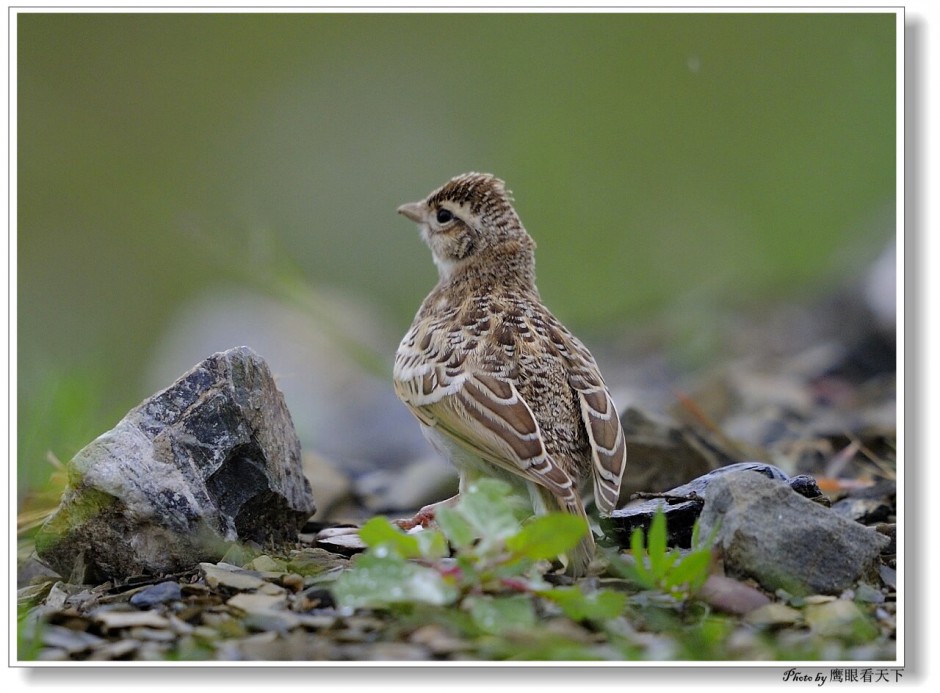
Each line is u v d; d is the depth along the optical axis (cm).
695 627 734
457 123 2811
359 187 2780
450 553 871
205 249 2553
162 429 856
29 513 1018
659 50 2734
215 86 2850
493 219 1165
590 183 2600
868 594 779
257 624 746
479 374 948
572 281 2392
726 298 1961
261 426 884
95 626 753
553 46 2795
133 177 2794
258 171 2836
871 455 1140
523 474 893
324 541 922
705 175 2575
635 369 1767
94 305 2598
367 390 1839
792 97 2600
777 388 1423
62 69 2880
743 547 784
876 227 2052
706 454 1068
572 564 804
